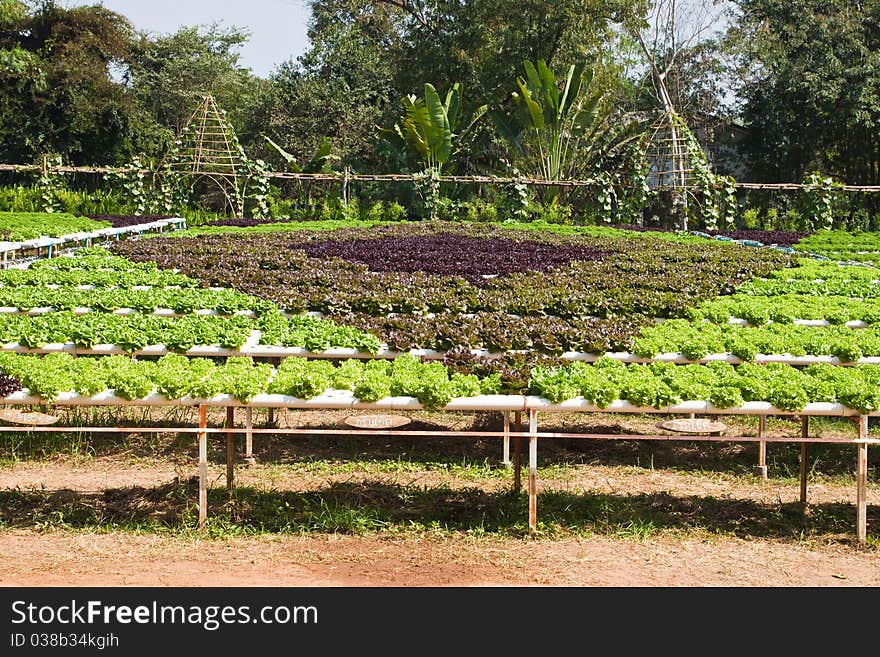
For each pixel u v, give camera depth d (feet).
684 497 23.22
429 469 25.26
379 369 22.80
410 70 135.54
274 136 147.64
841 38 126.82
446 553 19.04
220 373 21.25
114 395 20.21
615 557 19.02
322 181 112.57
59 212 95.20
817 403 20.47
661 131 114.11
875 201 125.39
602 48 132.05
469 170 132.26
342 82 150.61
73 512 21.13
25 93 132.77
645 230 90.99
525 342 27.32
